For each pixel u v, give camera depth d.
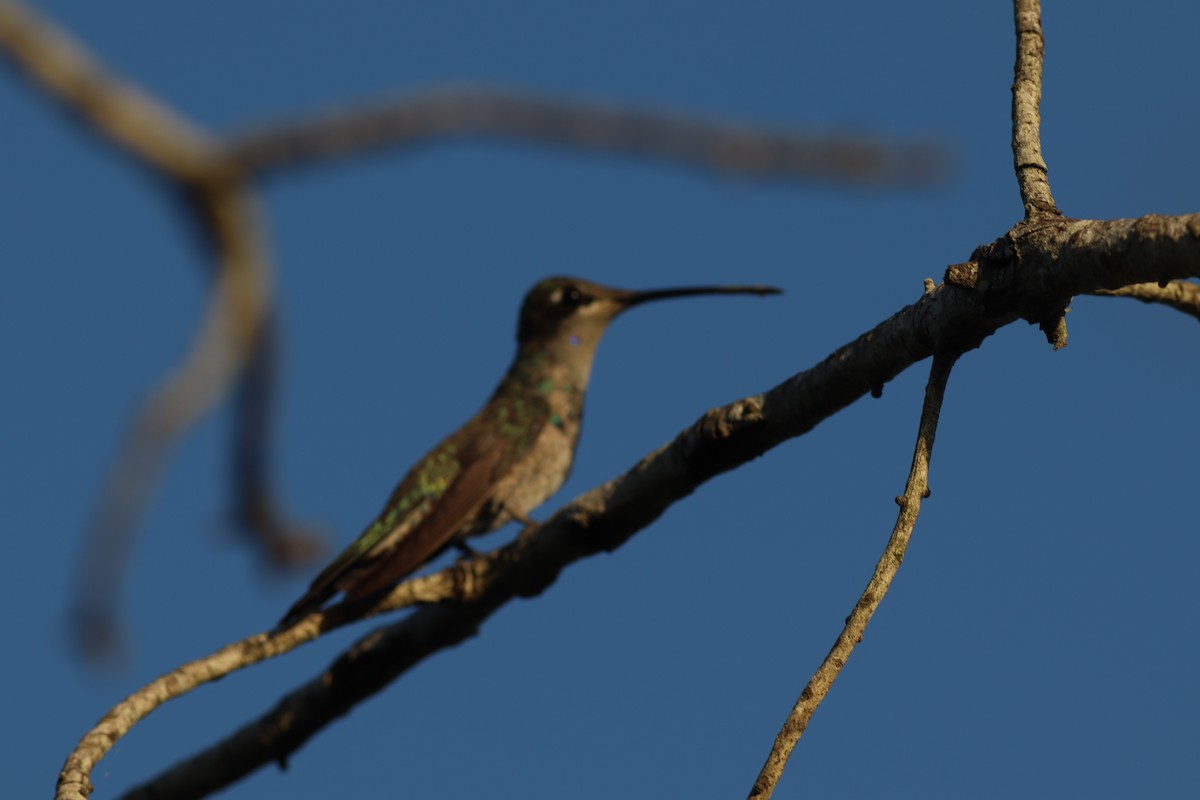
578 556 11.05
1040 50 9.17
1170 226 7.65
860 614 7.59
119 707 9.55
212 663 10.18
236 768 12.70
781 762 7.16
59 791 8.82
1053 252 8.14
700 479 10.30
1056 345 8.42
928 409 8.45
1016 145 8.88
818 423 9.75
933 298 8.73
